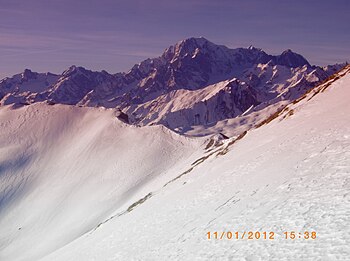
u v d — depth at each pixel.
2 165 114.94
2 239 73.94
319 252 11.59
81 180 95.25
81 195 86.12
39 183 102.00
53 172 107.81
